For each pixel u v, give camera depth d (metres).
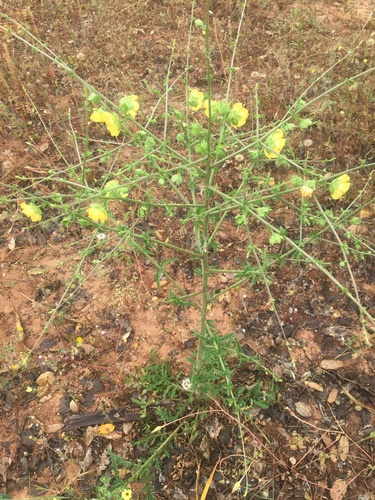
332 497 0.89
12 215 1.28
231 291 1.15
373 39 1.66
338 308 1.12
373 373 1.03
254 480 0.91
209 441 0.94
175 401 0.99
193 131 0.65
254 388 0.99
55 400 1.01
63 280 1.18
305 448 0.94
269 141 0.62
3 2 1.92
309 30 1.76
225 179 1.33
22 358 1.06
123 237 0.67
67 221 0.62
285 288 1.15
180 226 1.25
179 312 1.12
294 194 1.31
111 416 0.98
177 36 1.76
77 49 1.72
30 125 1.50
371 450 0.94
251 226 1.26
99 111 0.62
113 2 1.90
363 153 1.40
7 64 1.63
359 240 0.68
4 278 1.19
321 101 1.50
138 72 1.65
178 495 0.90
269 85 1.58
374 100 1.49
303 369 1.04
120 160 1.36
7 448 0.95
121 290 1.16
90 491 0.90
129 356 1.07
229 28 1.69
